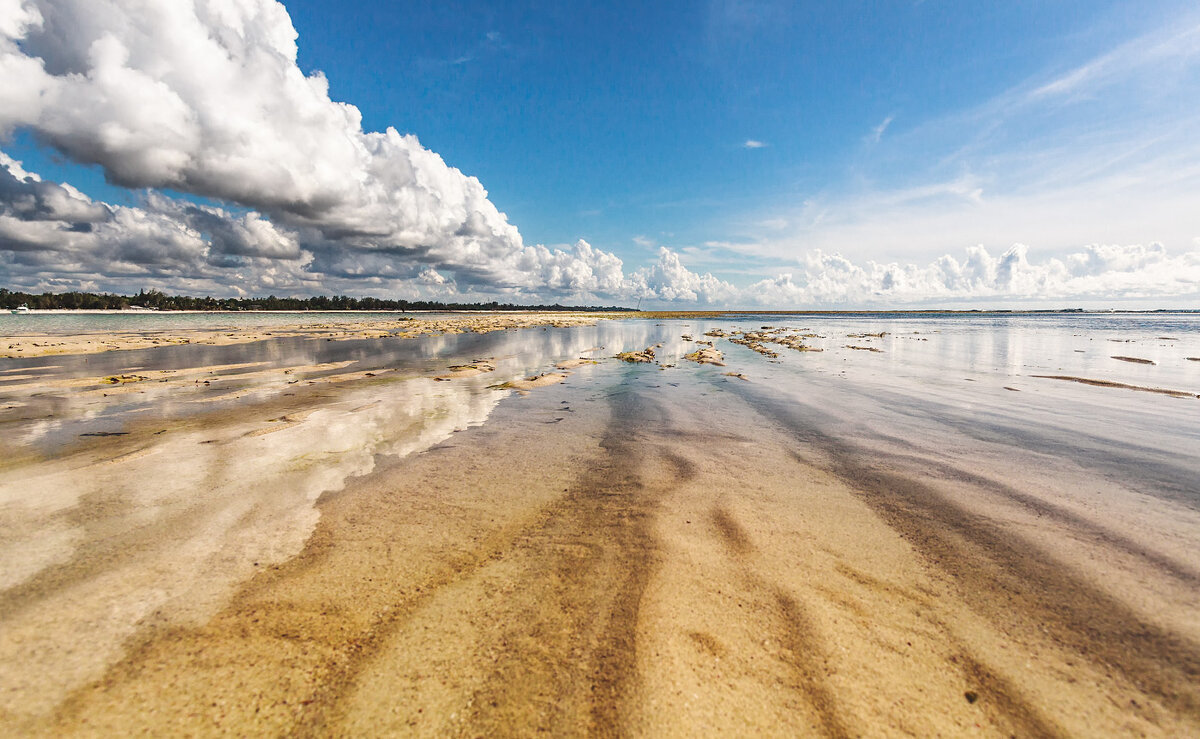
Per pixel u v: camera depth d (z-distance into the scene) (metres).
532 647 3.40
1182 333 44.88
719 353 26.02
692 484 6.79
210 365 19.89
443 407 12.05
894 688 3.08
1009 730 2.80
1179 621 3.74
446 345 31.77
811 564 4.59
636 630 3.59
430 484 6.71
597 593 4.07
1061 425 10.14
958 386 15.17
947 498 6.25
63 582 4.10
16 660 3.17
